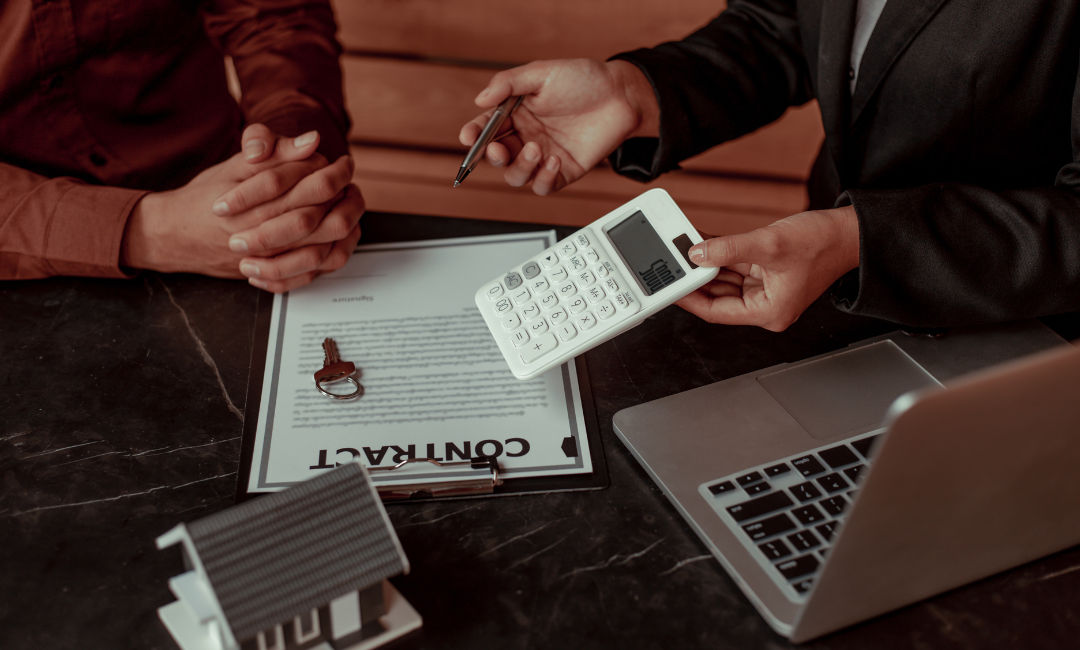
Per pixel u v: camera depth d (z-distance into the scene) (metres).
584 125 0.87
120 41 0.97
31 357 0.73
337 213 0.79
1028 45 0.81
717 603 0.55
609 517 0.61
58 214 0.79
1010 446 0.42
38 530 0.59
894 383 0.69
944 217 0.71
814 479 0.61
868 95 0.92
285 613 0.46
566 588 0.56
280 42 1.07
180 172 1.08
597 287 0.69
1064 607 0.54
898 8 0.85
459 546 0.59
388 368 0.72
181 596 0.47
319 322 0.77
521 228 0.87
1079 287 0.70
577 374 0.71
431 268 0.83
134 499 0.62
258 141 0.80
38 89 0.93
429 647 0.53
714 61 0.94
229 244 0.76
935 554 0.49
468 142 0.82
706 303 0.71
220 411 0.69
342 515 0.49
